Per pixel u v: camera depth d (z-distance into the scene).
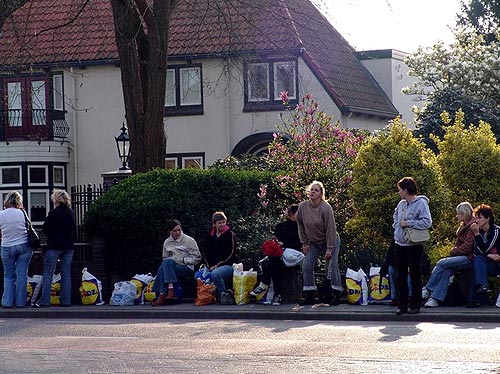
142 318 17.53
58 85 37.50
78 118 37.44
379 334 13.97
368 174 19.06
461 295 16.83
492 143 19.09
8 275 18.98
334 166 20.81
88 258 20.75
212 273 18.34
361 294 17.50
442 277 16.67
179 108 36.25
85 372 11.32
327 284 17.50
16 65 26.33
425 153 19.44
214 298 18.42
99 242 20.31
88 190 22.05
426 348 12.41
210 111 35.91
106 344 13.66
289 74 34.50
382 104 38.28
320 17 25.45
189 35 35.84
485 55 34.69
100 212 20.17
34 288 19.34
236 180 20.70
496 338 13.30
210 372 11.08
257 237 19.89
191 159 36.25
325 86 34.25
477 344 12.72
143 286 19.03
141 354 12.59
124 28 22.70
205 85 35.72
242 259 19.77
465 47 36.00
